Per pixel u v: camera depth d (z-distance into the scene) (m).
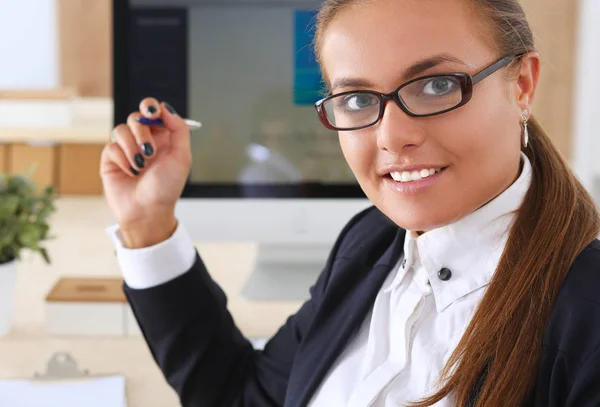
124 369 1.17
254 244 1.90
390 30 0.64
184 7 1.45
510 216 0.72
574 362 0.62
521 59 0.68
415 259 0.76
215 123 1.48
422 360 0.72
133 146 0.94
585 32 2.76
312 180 1.49
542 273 0.66
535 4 2.77
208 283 0.98
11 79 3.41
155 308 0.95
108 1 3.12
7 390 1.09
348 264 0.87
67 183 2.59
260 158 1.49
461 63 0.64
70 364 1.14
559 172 0.71
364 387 0.73
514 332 0.65
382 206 0.69
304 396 0.80
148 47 1.46
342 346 0.80
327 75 0.71
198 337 0.96
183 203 1.50
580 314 0.63
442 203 0.66
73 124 2.71
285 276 1.54
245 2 1.45
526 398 0.65
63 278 1.43
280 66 1.46
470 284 0.72
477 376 0.66
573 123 2.82
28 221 1.29
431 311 0.74
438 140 0.64
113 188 0.96
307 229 1.50
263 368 0.97
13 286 1.30
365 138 0.67
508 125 0.66
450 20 0.63
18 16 3.37
